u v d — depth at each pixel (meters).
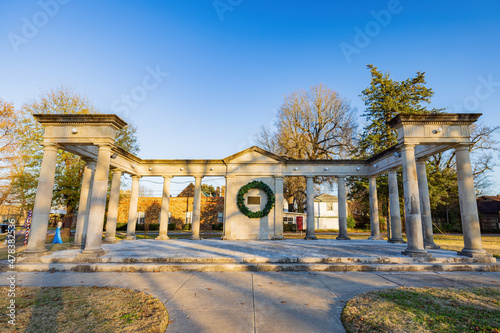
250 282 7.77
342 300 6.14
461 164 11.29
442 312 5.23
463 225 11.08
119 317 5.02
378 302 5.80
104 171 10.95
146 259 9.98
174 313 5.35
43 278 8.34
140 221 35.84
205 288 7.12
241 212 19.11
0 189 20.20
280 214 18.98
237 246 14.13
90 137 11.12
